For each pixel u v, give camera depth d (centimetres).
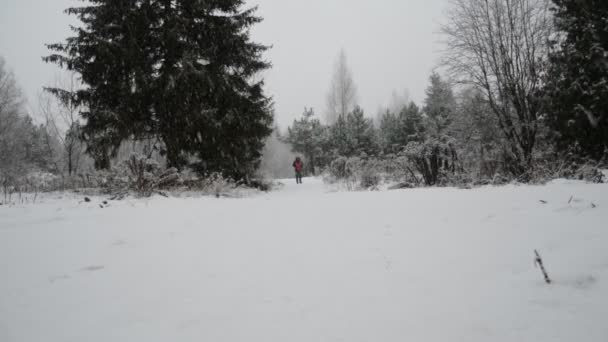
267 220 383
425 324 133
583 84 1027
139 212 461
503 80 1098
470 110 1201
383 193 563
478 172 822
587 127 1004
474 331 125
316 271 205
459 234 256
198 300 171
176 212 457
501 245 218
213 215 427
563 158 828
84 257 255
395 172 962
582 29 1045
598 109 984
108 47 906
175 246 282
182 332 138
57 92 948
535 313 133
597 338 112
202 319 149
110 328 144
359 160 1051
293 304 161
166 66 1045
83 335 138
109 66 943
